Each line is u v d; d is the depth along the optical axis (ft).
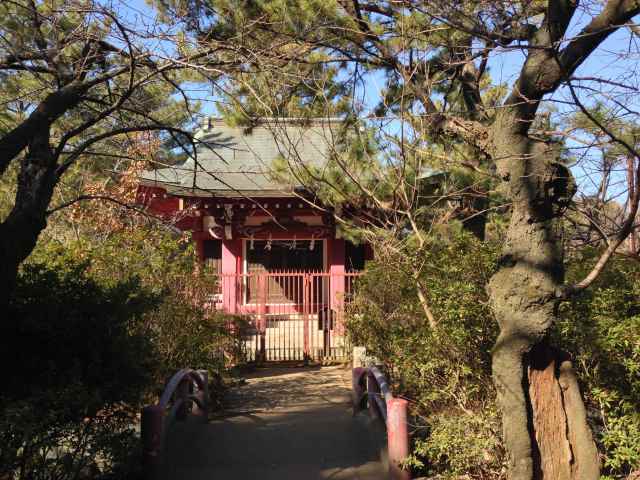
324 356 49.42
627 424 15.87
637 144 17.81
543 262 14.96
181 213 54.65
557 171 15.16
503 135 16.03
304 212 59.11
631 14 14.37
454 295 19.11
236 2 23.57
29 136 16.53
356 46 26.89
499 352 15.14
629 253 20.04
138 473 19.40
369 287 34.37
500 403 15.20
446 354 19.77
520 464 14.71
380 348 32.50
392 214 31.07
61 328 17.61
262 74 23.45
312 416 30.71
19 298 18.04
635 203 13.69
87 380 17.39
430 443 19.03
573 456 14.82
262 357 49.14
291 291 62.75
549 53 15.02
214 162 58.34
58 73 19.90
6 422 13.23
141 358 19.34
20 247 16.14
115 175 47.47
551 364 15.20
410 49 25.68
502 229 31.14
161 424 19.84
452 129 18.86
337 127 34.22
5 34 21.26
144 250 34.12
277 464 22.86
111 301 19.17
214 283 38.04
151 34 25.84
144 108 23.18
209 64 21.93
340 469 22.07
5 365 16.89
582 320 17.33
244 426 28.71
